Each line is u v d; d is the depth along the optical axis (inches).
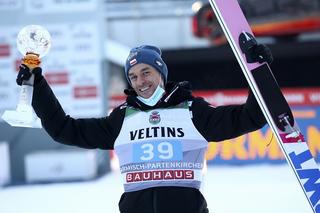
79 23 1120.8
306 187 295.0
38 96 293.3
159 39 2422.5
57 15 1123.9
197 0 2181.3
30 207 841.5
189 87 296.8
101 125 301.7
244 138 1230.9
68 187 1024.2
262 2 1796.3
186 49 1594.5
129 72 293.3
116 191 954.1
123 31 2431.1
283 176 1061.1
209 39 1801.2
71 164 1110.4
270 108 288.7
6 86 1131.3
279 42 1712.6
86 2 1117.7
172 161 279.0
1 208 843.4
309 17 1774.1
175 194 276.2
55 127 299.6
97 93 1125.7
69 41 1123.9
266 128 1223.5
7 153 1151.0
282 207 763.4
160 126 284.2
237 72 1637.6
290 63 1654.8
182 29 2418.8
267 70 290.2
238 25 299.0
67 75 1129.4
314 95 1209.4
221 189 938.7
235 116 283.1
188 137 282.4
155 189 278.8
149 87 288.4
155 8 2402.8
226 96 1262.3
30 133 1186.0
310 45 1573.6
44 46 301.0
